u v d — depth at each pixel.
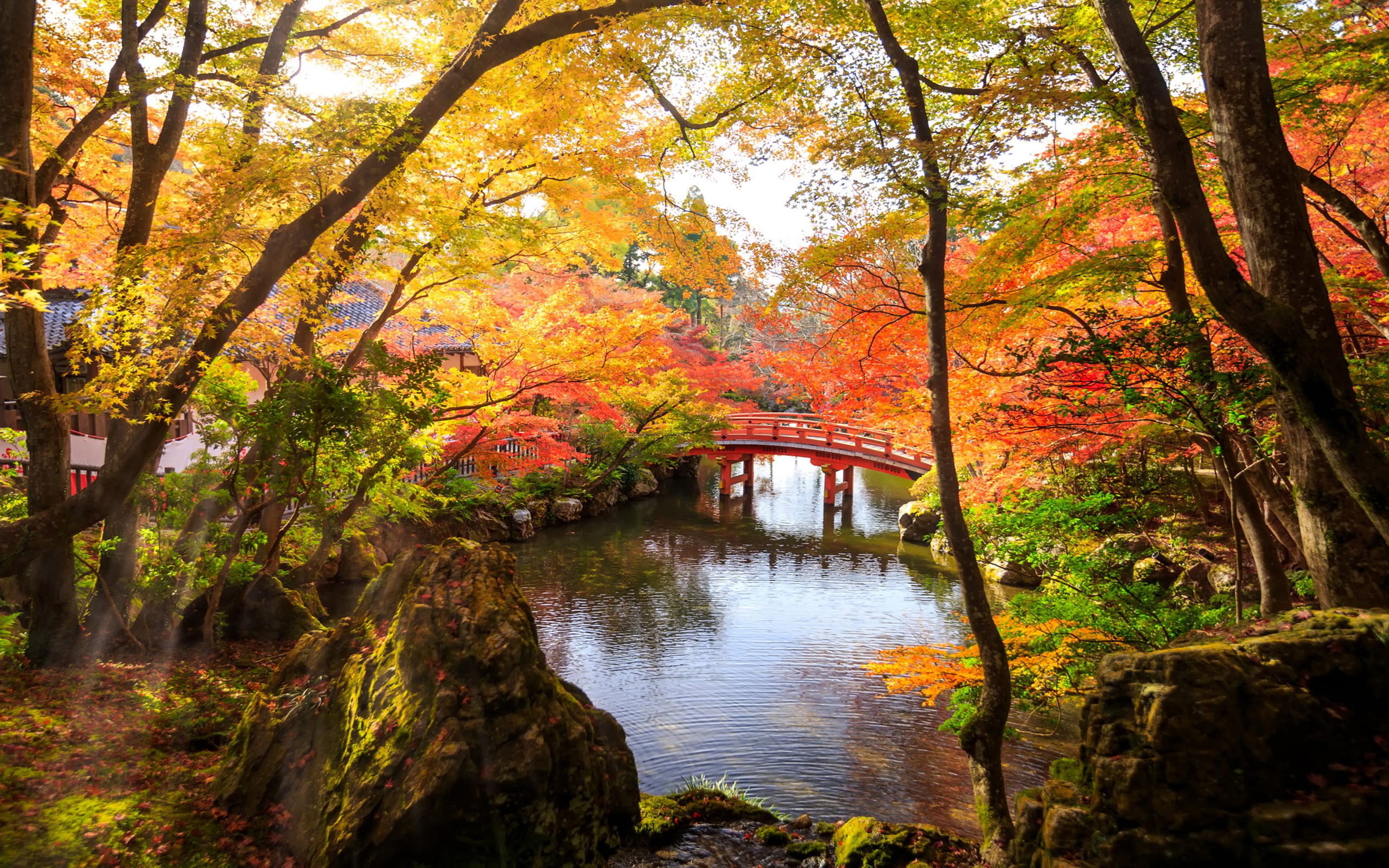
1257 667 3.80
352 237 7.86
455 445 16.69
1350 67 5.64
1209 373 5.08
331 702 5.08
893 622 13.79
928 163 5.58
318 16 9.08
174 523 8.60
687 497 26.70
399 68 9.12
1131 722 3.79
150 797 4.91
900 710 10.19
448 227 8.22
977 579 5.64
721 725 9.70
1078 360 5.54
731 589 15.75
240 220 7.31
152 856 4.31
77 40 8.05
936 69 7.31
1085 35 6.60
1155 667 3.81
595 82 7.77
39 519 6.05
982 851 5.38
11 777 4.79
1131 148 5.90
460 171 9.88
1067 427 7.59
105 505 6.24
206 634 8.12
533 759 4.43
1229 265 4.41
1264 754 3.59
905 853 5.75
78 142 7.21
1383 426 5.66
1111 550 7.81
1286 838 3.38
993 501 10.67
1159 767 3.59
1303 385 4.33
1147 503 8.96
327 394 7.12
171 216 7.77
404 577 5.43
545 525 20.56
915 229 7.04
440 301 11.60
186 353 7.14
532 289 19.52
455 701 4.49
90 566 7.62
